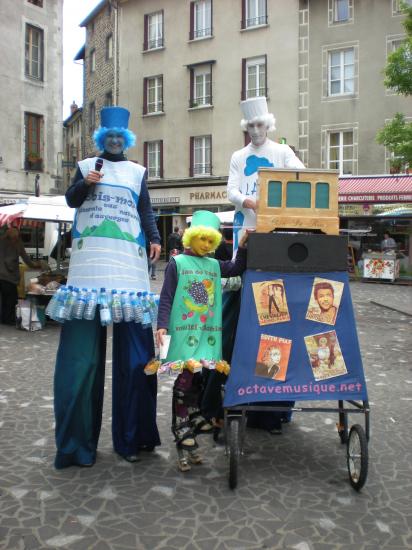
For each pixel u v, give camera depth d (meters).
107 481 3.57
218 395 4.31
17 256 10.00
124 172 3.84
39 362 7.03
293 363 3.62
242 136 26.41
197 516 3.14
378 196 20.41
